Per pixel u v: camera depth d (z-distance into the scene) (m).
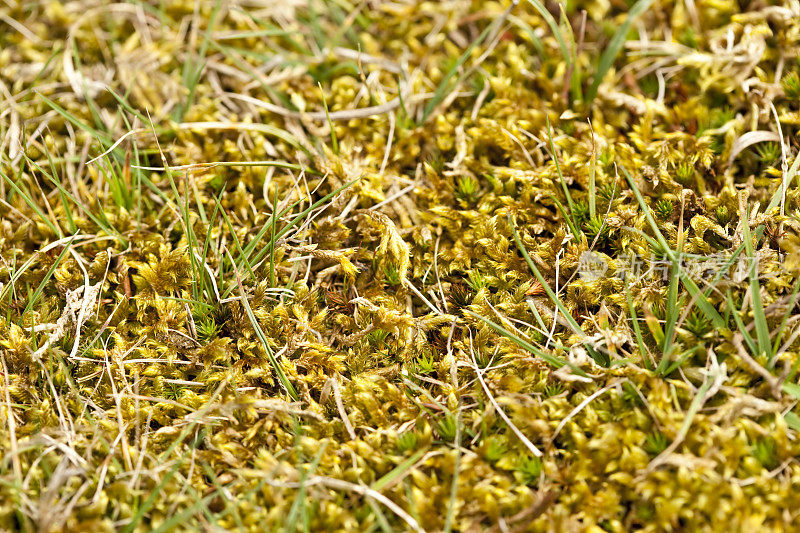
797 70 1.33
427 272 1.31
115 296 1.31
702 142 1.31
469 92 1.35
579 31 1.37
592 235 1.30
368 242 1.32
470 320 1.29
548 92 1.34
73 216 1.33
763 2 1.35
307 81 1.36
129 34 1.38
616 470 1.26
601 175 1.31
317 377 1.29
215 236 1.32
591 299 1.29
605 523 1.26
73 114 1.35
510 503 1.26
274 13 1.38
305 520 1.25
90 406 1.29
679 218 1.30
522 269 1.30
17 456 1.27
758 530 1.24
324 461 1.27
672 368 1.27
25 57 1.37
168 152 1.34
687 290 1.28
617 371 1.27
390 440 1.27
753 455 1.26
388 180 1.33
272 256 1.29
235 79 1.36
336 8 1.37
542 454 1.27
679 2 1.36
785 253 1.29
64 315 1.29
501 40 1.36
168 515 1.26
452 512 1.25
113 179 1.31
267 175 1.32
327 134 1.34
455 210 1.31
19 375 1.29
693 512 1.25
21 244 1.32
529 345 1.27
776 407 1.26
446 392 1.28
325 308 1.30
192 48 1.36
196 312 1.30
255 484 1.27
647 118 1.32
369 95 1.35
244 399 1.28
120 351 1.29
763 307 1.28
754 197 1.31
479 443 1.27
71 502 1.26
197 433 1.28
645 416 1.27
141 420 1.28
